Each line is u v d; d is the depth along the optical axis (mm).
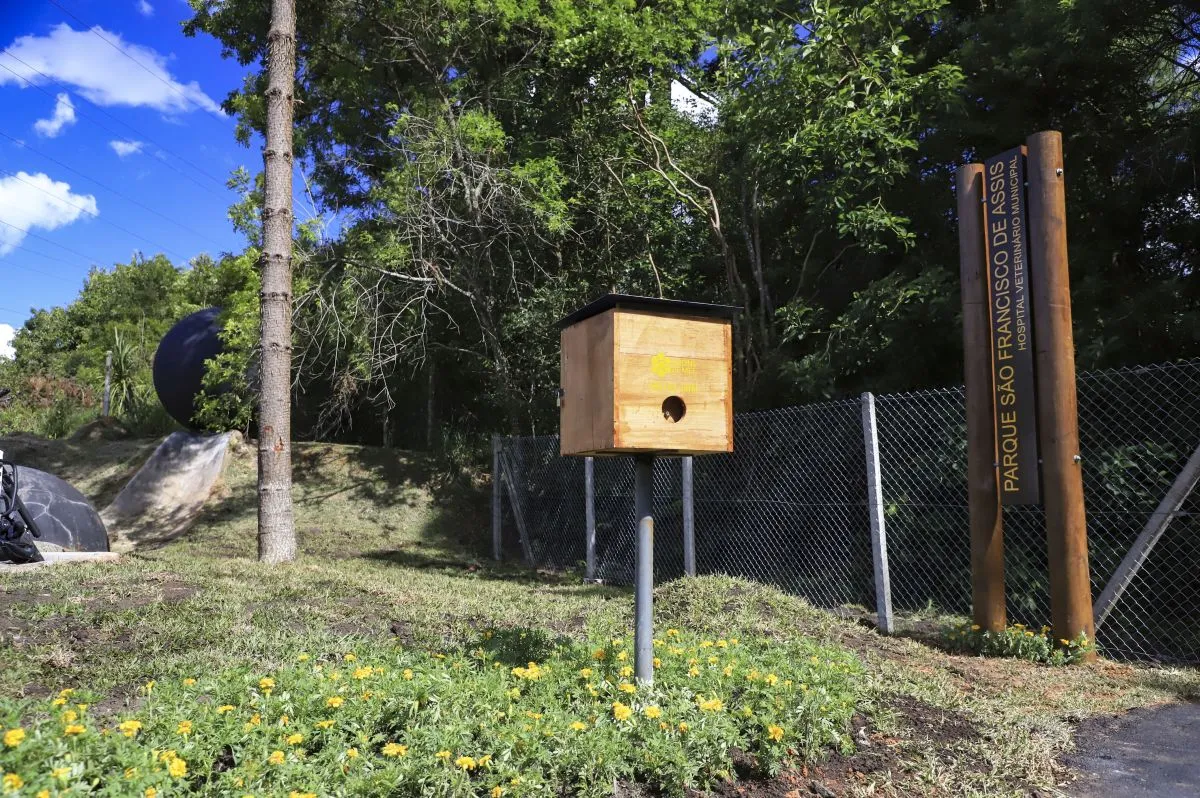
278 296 8695
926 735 3633
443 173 11266
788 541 7527
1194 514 5141
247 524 11961
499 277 12227
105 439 15062
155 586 5930
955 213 8719
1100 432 6152
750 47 9227
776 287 10617
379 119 13633
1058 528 5184
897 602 6855
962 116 8125
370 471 13664
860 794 3104
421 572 9234
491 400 13297
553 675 3713
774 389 9391
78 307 37312
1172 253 7734
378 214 12352
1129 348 6844
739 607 5852
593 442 3531
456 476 13758
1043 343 5254
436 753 2812
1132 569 5281
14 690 3660
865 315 7898
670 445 3461
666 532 8789
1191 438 5898
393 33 12625
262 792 2551
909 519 6887
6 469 7312
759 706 3428
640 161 11336
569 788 2873
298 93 13758
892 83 8234
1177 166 7125
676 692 3523
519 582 9141
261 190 11758
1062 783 3271
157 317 32281
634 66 10906
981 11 8852
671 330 3496
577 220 11797
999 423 5441
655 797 2951
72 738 2527
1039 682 4656
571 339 3787
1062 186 5293
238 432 13781
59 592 5539
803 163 8688
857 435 7543
